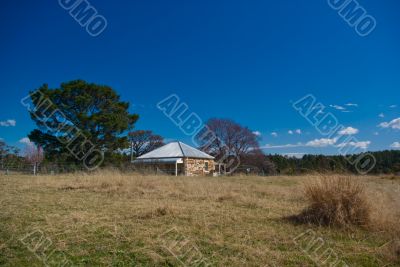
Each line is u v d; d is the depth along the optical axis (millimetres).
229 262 3816
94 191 9922
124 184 11500
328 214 5543
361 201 5492
